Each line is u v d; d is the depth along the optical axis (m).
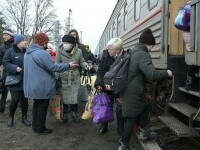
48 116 8.05
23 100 7.16
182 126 5.20
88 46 10.34
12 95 6.98
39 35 6.35
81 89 7.28
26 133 6.64
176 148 5.76
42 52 6.18
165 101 6.49
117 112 5.53
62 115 7.10
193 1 4.73
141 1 8.42
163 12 6.11
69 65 6.34
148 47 5.07
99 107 6.04
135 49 4.94
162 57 6.18
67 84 7.03
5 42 7.95
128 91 4.91
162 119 5.67
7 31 7.91
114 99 6.61
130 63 4.88
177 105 5.70
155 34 6.82
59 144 5.99
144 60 4.78
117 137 6.36
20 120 7.64
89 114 6.50
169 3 6.00
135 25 9.17
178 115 6.00
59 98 6.92
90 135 6.50
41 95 6.23
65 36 6.91
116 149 5.71
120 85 4.88
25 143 6.04
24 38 6.98
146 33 5.02
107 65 6.06
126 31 10.98
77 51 7.12
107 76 4.97
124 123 5.32
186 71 5.91
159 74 4.72
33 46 6.31
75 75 7.08
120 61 4.96
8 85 6.92
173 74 5.94
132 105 4.92
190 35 4.86
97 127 7.06
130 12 10.20
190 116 4.83
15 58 6.84
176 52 5.98
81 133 6.64
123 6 11.98
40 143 6.04
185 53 5.40
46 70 6.25
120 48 5.62
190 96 5.97
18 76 6.88
